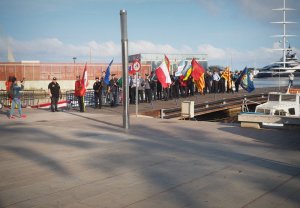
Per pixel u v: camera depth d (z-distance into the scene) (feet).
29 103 97.71
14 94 63.52
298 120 44.11
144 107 79.92
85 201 19.98
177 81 99.71
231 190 21.65
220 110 95.91
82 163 28.91
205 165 27.84
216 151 33.19
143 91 90.63
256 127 47.78
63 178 24.62
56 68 149.59
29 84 142.72
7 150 34.37
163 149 34.35
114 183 23.34
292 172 25.70
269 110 64.64
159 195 20.88
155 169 26.81
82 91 73.00
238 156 30.99
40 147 35.86
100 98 79.92
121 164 28.48
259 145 36.14
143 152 33.01
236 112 102.94
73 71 153.07
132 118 61.62
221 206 18.99
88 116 65.26
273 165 27.78
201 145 36.27
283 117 45.11
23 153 32.94
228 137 41.06
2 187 22.62
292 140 38.83
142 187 22.43
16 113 71.72
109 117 63.46
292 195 20.71
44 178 24.64
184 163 28.60
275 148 34.55
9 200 20.18
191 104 73.87
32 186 22.81
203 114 92.79
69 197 20.67
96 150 34.14
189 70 98.94
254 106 114.11
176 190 21.75
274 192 21.24
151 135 43.04
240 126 50.08
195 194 20.97
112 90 82.74
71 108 81.92
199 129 47.70
